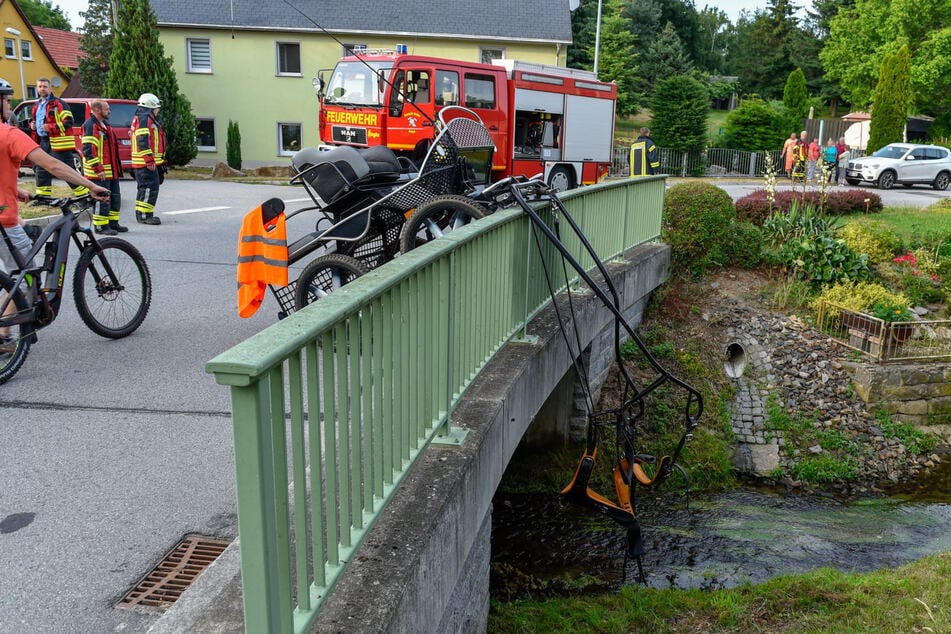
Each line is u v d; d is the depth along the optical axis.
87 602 3.16
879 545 8.41
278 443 2.14
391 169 6.51
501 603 6.65
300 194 19.05
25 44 46.91
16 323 5.51
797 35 63.84
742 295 12.58
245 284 5.31
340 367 2.56
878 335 11.38
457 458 3.86
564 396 9.54
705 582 7.45
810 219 13.45
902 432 10.90
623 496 5.24
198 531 3.76
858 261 12.98
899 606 5.72
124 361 6.22
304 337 2.16
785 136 37.50
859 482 10.09
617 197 9.20
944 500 9.72
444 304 3.81
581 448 9.82
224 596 2.73
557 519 8.65
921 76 44.03
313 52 29.58
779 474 10.04
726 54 80.88
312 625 2.51
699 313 12.16
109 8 37.78
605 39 47.34
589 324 7.41
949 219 16.83
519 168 17.81
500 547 8.04
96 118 11.45
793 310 12.43
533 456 9.61
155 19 26.02
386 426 3.12
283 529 2.20
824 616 5.79
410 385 3.38
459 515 3.71
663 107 34.31
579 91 19.03
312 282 6.26
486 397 4.68
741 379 11.28
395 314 3.14
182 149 26.56
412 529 3.20
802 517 9.05
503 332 5.23
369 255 6.63
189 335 7.02
